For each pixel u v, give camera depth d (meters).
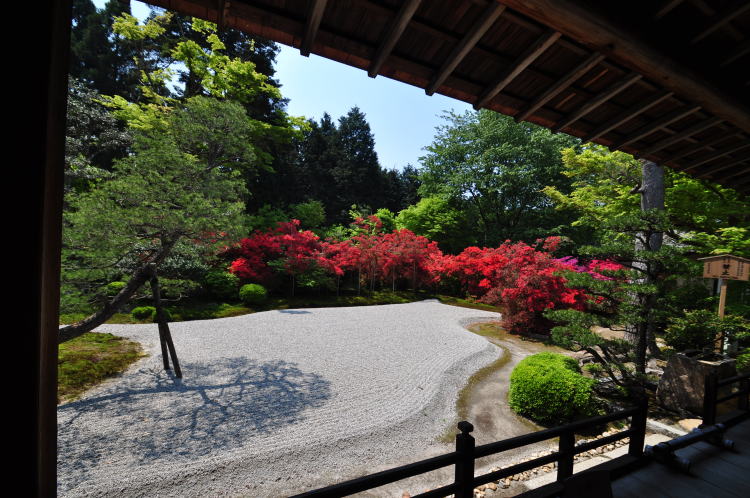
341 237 18.81
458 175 20.50
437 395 5.53
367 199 25.97
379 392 5.49
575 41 1.60
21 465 0.66
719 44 1.65
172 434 4.03
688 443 2.59
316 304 14.14
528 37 1.59
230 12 1.35
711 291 8.27
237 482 3.29
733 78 1.80
